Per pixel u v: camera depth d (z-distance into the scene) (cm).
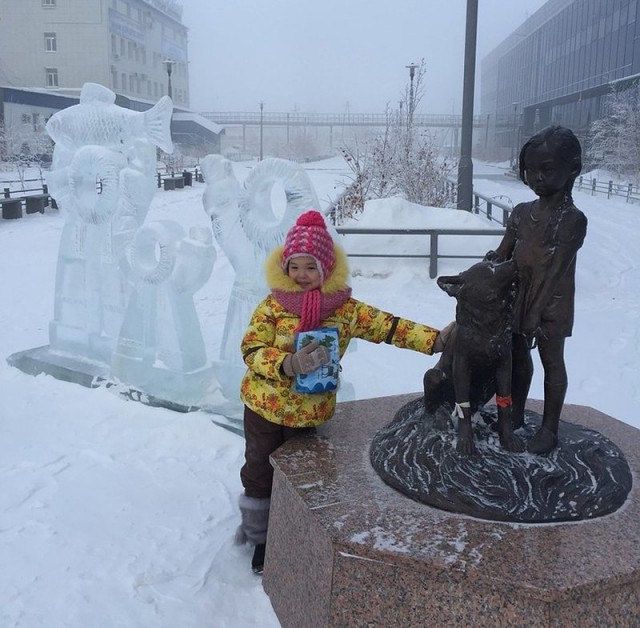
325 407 301
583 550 216
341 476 266
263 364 278
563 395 260
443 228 896
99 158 526
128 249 516
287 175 439
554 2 5194
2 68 5194
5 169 3434
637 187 2945
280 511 274
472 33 1161
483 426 268
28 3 5106
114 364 519
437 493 241
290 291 283
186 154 5478
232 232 470
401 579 215
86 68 5212
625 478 254
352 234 976
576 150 236
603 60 4150
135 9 5716
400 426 285
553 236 242
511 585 201
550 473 244
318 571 236
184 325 487
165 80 6481
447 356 272
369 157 1581
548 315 253
